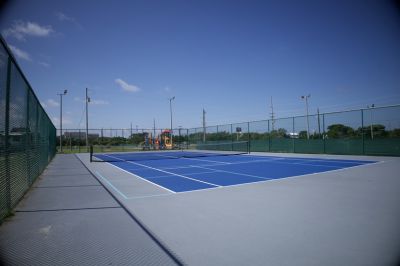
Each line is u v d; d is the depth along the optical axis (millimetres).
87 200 7277
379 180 9797
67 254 3848
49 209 6340
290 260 3553
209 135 38531
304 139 25812
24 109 8195
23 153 8023
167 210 6102
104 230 4828
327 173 11961
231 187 8945
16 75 6961
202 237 4414
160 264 3518
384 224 4906
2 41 5297
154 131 42750
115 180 10977
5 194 5746
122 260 3643
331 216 5410
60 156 29016
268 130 29531
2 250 3996
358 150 21828
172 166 16547
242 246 4027
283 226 4871
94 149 42781
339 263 3451
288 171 12969
